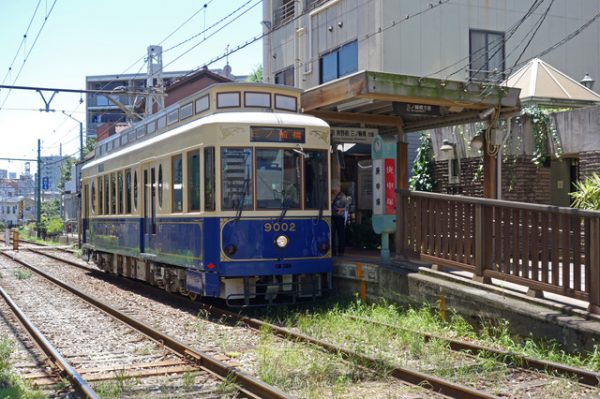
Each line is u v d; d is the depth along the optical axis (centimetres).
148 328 982
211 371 744
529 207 867
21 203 8025
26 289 1692
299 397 634
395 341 866
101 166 1875
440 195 1038
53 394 671
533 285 865
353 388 666
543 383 664
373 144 1222
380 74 1186
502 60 2022
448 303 966
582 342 741
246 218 1123
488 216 951
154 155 1395
